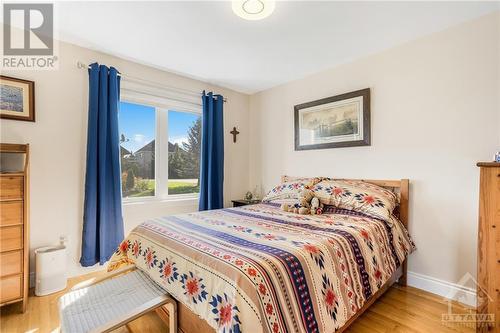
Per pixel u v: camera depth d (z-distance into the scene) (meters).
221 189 3.41
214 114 3.40
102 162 2.39
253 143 3.88
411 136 2.27
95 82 2.38
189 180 3.37
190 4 1.77
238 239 1.53
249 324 1.00
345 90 2.76
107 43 2.34
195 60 2.71
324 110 2.91
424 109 2.20
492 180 1.53
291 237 1.56
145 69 2.84
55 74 2.28
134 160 2.87
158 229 1.80
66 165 2.33
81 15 1.91
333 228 1.78
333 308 1.32
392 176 2.39
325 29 2.09
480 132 1.92
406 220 2.27
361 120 2.58
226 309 1.07
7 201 1.79
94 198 2.36
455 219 2.04
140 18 1.94
